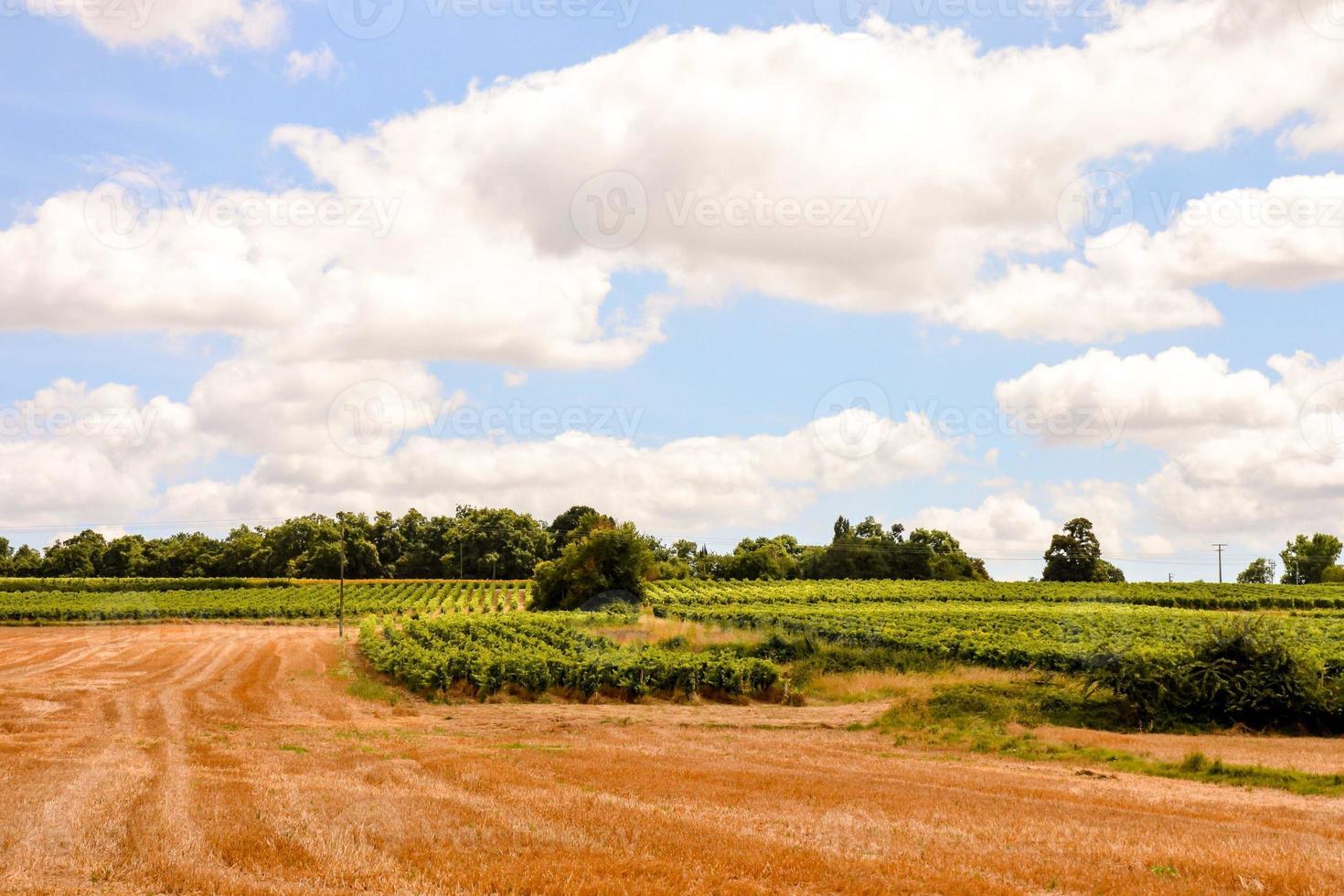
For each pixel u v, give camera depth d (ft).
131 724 82.12
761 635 150.92
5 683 115.85
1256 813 48.08
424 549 434.30
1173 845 38.91
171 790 47.75
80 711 90.89
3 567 422.41
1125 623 132.57
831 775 58.23
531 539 433.48
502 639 140.26
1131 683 89.86
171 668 135.95
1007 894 31.60
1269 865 35.29
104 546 446.19
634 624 179.63
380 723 87.76
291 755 62.59
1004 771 63.62
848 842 38.42
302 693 109.81
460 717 94.17
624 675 111.55
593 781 52.34
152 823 39.99
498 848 36.50
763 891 31.68
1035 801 49.96
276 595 289.74
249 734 76.59
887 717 90.38
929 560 373.20
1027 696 95.09
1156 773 64.34
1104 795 52.54
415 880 32.17
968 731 82.23
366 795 46.57
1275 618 94.63
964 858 36.24
